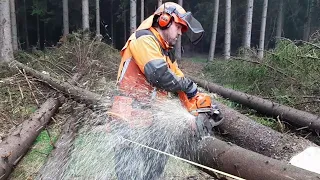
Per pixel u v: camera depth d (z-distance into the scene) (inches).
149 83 104.7
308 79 234.7
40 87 274.1
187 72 508.1
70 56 341.4
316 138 189.6
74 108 210.5
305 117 189.8
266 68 274.7
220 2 802.8
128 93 104.7
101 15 903.7
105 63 354.6
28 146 175.2
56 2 813.2
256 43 860.6
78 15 813.2
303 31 786.8
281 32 801.6
